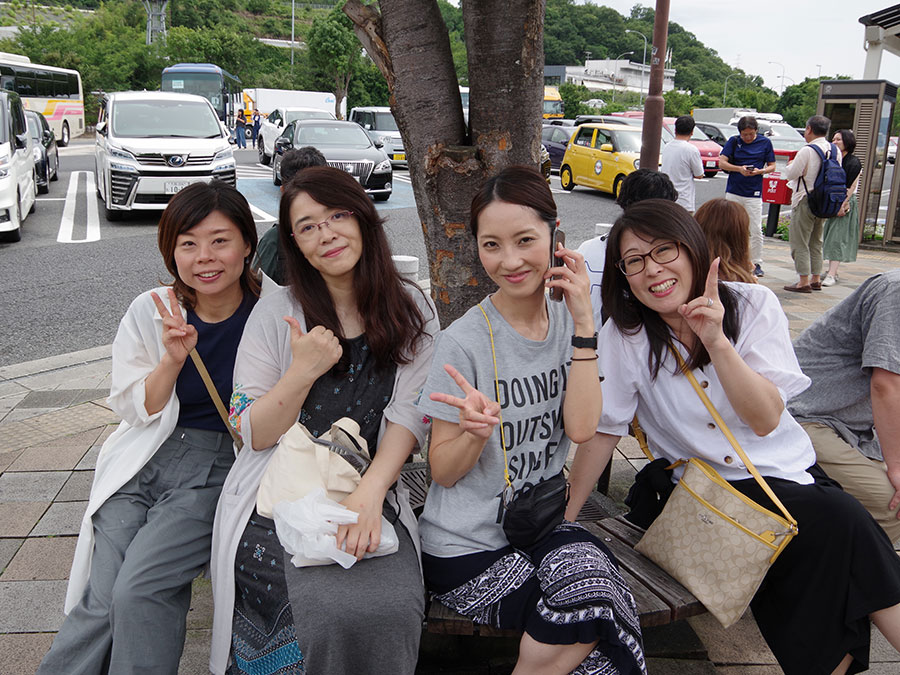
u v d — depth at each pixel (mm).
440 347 2066
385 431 2191
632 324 2293
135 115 11758
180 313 2178
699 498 2158
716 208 3006
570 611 1804
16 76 26328
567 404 2059
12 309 6770
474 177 2729
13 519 3242
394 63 2793
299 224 2105
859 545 2070
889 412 2469
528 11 2541
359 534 1942
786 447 2320
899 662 2494
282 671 1908
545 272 2023
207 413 2369
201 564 2145
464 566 2010
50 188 15383
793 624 2156
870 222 12055
